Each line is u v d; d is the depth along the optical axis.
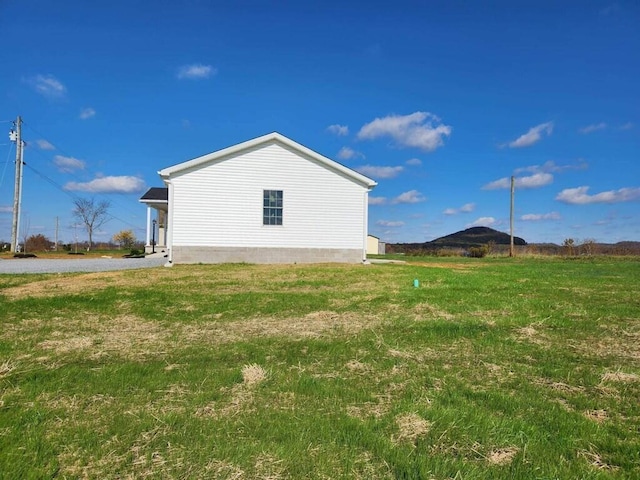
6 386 3.45
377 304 7.07
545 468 2.31
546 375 3.81
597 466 2.35
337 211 16.44
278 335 5.11
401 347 4.61
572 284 10.27
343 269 13.25
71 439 2.58
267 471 2.27
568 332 5.34
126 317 6.13
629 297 8.12
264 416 2.92
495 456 2.44
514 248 33.88
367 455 2.45
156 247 25.25
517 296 8.02
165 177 15.10
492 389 3.45
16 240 28.19
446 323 5.68
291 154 16.02
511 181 32.22
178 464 2.33
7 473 2.21
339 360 4.18
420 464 2.33
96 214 45.28
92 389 3.38
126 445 2.52
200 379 3.61
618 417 2.98
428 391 3.38
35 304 6.95
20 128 28.62
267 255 15.79
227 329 5.44
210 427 2.74
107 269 14.06
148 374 3.74
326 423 2.81
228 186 15.51
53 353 4.38
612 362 4.20
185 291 8.37
